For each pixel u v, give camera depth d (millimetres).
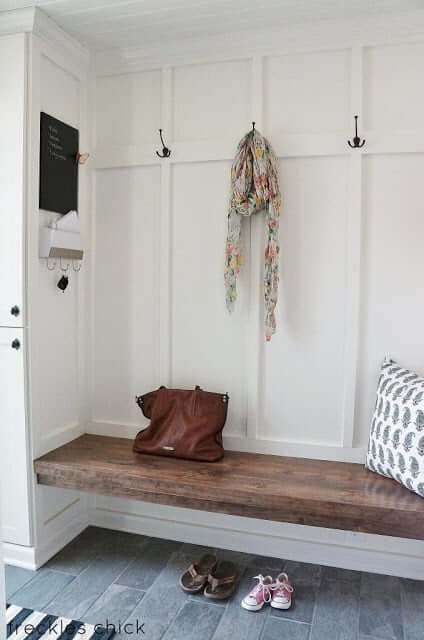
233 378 2514
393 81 2242
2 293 2244
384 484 2100
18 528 2309
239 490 2037
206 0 2066
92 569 2303
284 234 2395
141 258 2619
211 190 2486
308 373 2406
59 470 2260
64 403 2547
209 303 2525
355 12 2162
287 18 2215
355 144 2258
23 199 2191
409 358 2289
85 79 2600
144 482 2160
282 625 1947
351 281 2314
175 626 1931
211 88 2469
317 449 2395
